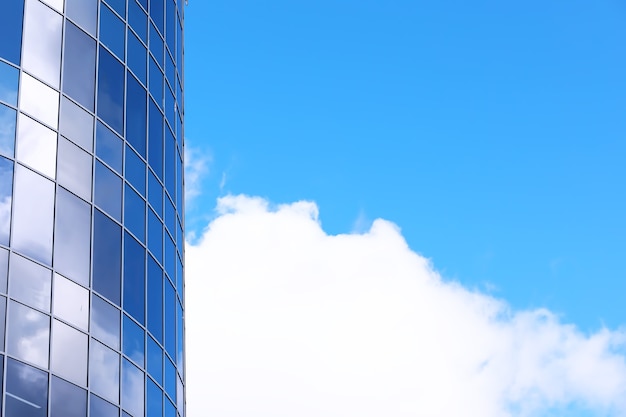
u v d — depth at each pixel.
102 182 38.81
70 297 35.59
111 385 36.41
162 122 45.09
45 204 35.84
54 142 37.09
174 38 49.00
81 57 39.62
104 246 37.94
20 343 33.22
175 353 42.84
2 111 35.69
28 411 32.72
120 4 43.00
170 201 44.84
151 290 40.66
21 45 37.22
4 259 33.75
